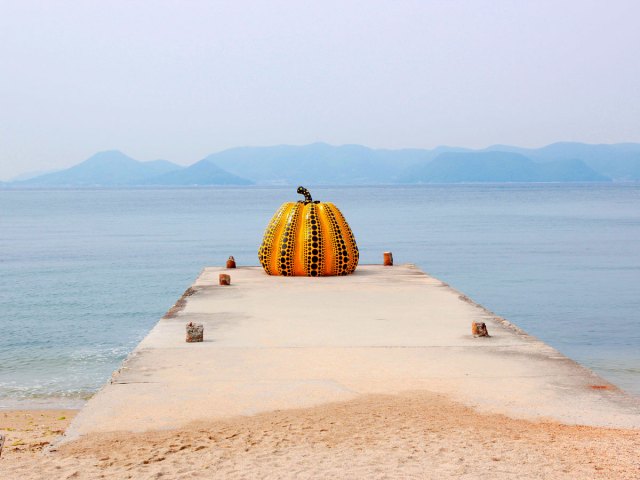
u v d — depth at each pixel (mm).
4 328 23500
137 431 8758
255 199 189500
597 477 7176
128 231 71188
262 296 18172
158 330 14148
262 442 8281
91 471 7531
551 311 26781
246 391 10258
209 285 20141
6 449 10219
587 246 52844
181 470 7480
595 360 19234
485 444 8141
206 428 8820
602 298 29703
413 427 8750
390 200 165500
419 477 7184
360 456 7785
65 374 17953
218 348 12672
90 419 9188
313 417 9156
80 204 157500
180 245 55156
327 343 13031
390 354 12258
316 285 20031
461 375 10992
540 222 81500
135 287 33469
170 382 10695
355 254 22359
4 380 17391
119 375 11047
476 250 50312
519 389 10297
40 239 61750
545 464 7520
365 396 10016
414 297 17938
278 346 12828
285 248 21922
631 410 9414
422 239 59594
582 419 9078
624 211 106562
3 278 36750
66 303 28766
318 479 7168
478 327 13484
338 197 195500
